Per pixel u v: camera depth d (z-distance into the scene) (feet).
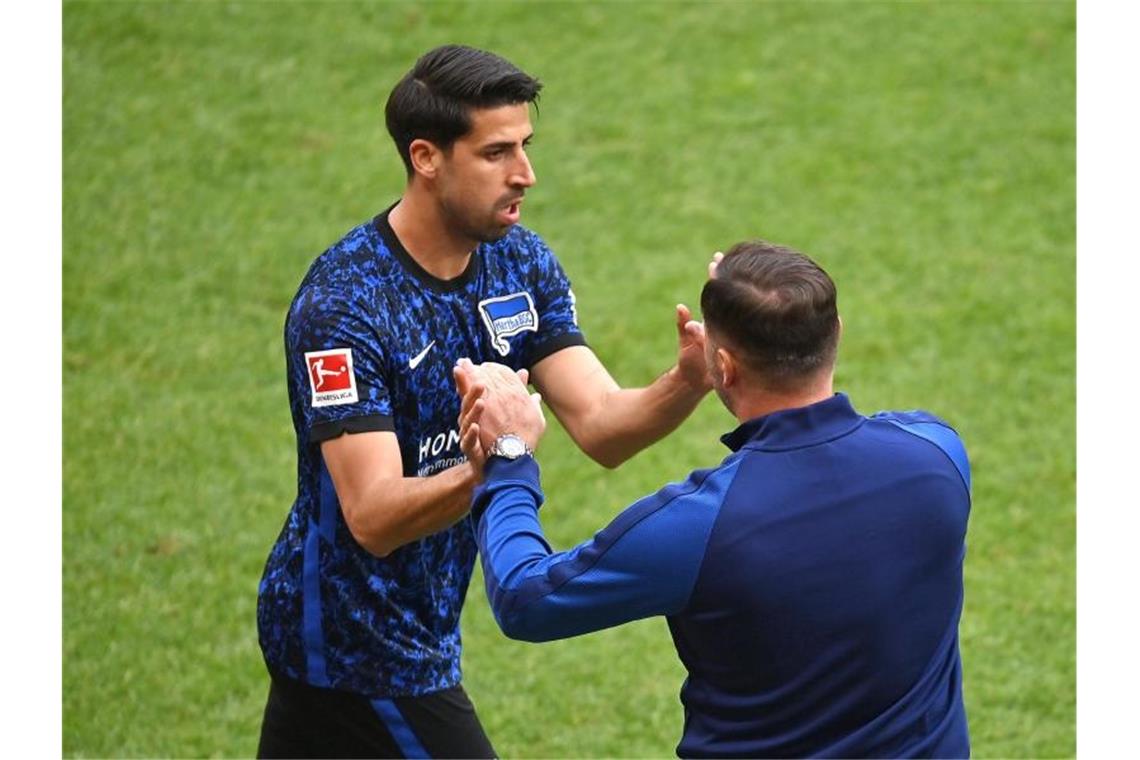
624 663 66.59
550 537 74.54
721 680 34.22
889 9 119.24
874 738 33.63
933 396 85.15
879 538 33.50
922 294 93.45
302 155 103.09
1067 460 80.38
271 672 44.47
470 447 36.09
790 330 33.81
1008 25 117.29
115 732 61.05
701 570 33.27
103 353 87.15
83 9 113.91
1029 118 108.37
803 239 97.66
